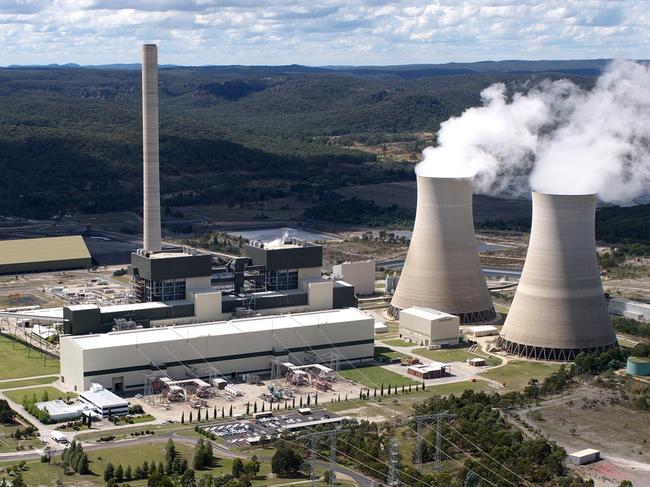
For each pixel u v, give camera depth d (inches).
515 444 6161.4
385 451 6136.8
